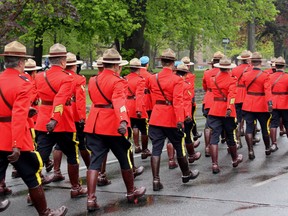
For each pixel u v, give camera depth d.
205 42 64.62
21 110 10.93
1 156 11.40
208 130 20.72
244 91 22.66
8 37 29.89
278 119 22.03
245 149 22.41
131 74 20.09
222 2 55.28
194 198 14.12
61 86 13.52
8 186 16.34
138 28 50.28
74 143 14.49
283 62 22.11
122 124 12.66
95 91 13.35
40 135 14.54
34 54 58.06
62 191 15.41
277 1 82.25
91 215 12.77
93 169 13.23
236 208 13.03
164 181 16.36
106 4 43.59
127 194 13.90
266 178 16.55
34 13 37.91
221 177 16.84
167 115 14.96
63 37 61.41
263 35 88.31
